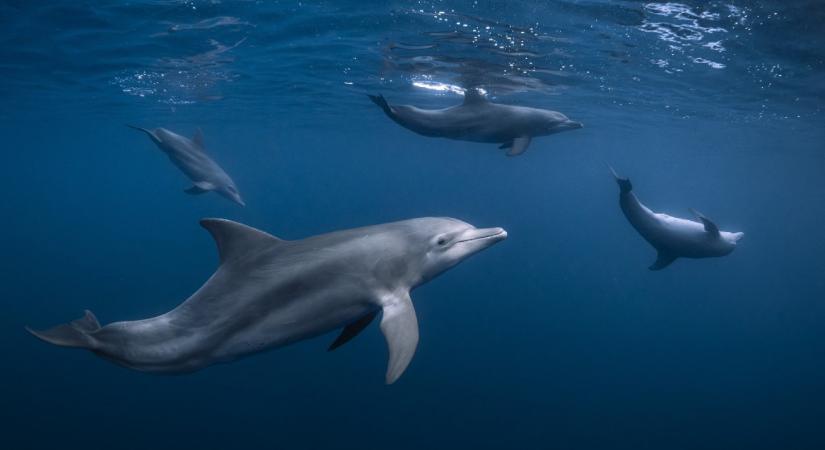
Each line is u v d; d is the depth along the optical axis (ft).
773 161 139.95
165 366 14.44
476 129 29.37
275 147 201.05
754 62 44.91
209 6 36.50
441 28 39.58
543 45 42.70
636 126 94.38
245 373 58.75
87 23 40.40
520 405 55.83
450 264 18.38
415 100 73.15
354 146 188.03
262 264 15.42
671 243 33.42
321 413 50.49
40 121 110.22
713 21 34.83
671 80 53.47
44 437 44.19
